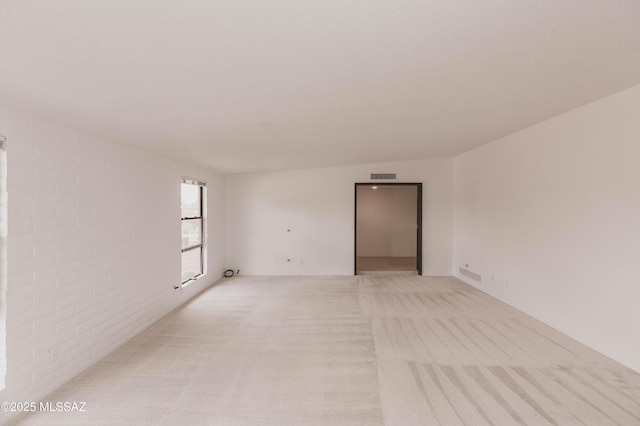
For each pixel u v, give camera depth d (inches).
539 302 151.9
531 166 155.6
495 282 192.7
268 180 263.9
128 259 134.3
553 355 116.7
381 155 221.8
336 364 111.7
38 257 91.0
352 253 262.2
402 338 133.4
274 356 118.0
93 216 114.0
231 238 265.3
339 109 107.4
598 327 118.6
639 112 101.4
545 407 86.7
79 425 79.9
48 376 93.6
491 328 143.4
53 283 96.1
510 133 168.7
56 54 59.8
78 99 82.0
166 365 111.3
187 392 94.7
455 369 107.7
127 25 51.9
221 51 63.1
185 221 226.1
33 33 52.4
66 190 102.0
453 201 258.4
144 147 141.2
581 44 68.3
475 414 84.0
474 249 220.7
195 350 123.3
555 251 140.4
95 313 113.8
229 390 95.9
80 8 46.6
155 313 155.2
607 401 89.2
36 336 89.9
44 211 93.4
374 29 58.3
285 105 100.0
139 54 61.9
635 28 61.5
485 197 203.8
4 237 81.9
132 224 137.7
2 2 44.1
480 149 209.3
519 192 166.4
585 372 104.7
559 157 136.5
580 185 125.8
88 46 57.7
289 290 213.8
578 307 128.0
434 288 217.6
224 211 262.7
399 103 104.3
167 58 64.4
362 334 138.3
